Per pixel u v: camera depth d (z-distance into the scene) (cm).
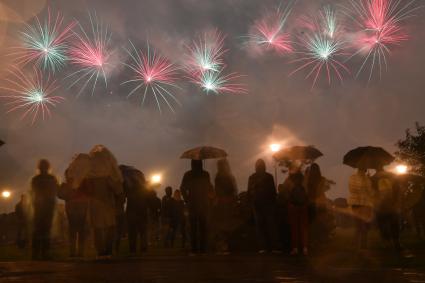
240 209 1308
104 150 1137
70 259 1080
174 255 1209
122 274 791
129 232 1327
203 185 1226
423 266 870
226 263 965
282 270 831
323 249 1270
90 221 1117
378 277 722
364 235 1230
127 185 1316
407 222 1886
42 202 1189
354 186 1220
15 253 1533
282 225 1266
